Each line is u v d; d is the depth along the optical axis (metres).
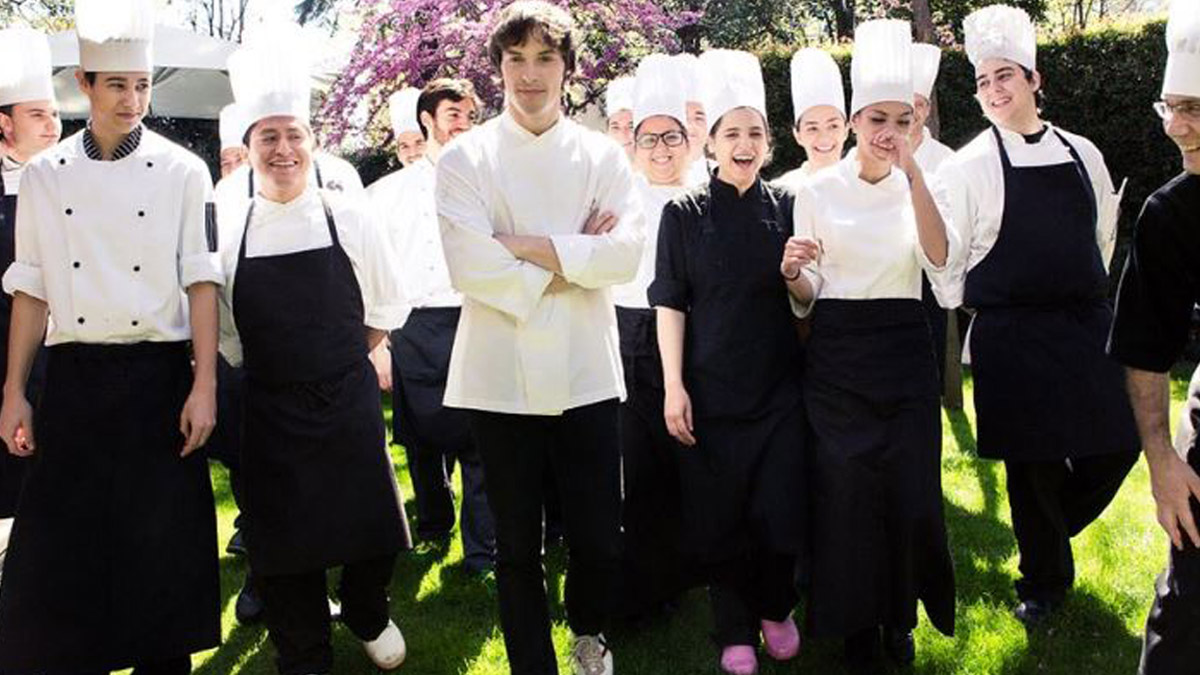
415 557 4.46
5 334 3.87
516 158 2.92
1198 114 2.26
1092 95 9.32
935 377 3.22
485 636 3.72
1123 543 4.26
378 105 11.04
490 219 2.92
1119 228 9.42
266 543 3.09
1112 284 9.49
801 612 3.81
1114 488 3.73
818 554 3.17
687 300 3.34
